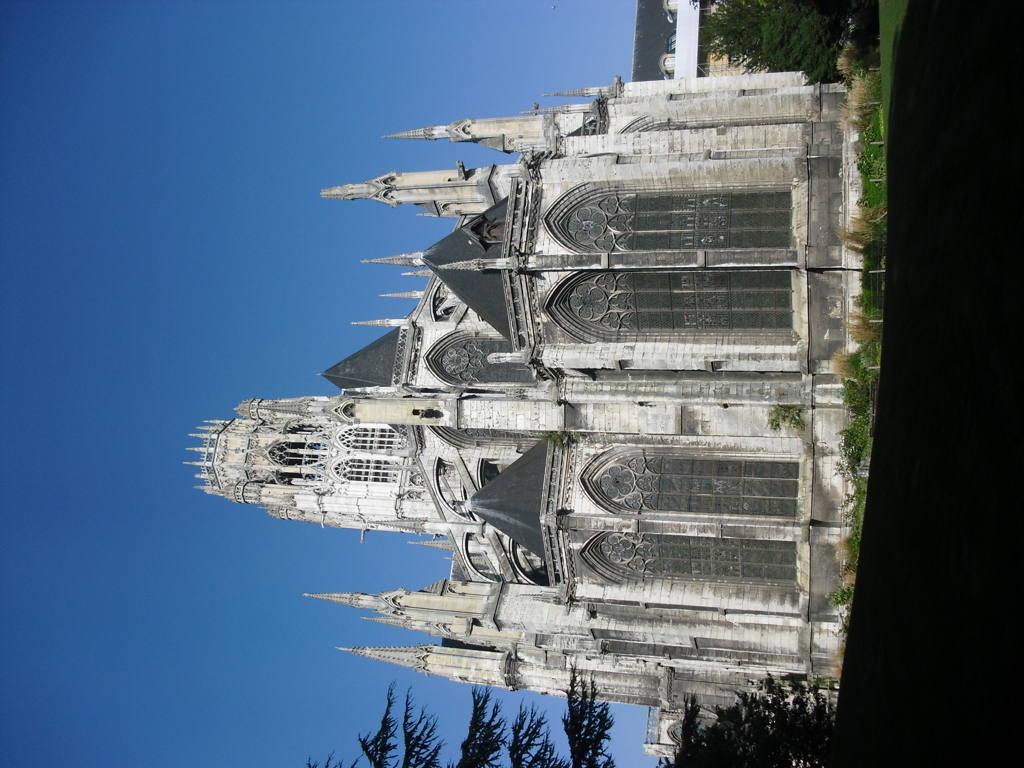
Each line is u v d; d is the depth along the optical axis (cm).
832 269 3691
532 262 3988
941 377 1942
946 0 2400
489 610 5138
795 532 3981
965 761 1380
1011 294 1538
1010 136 1669
